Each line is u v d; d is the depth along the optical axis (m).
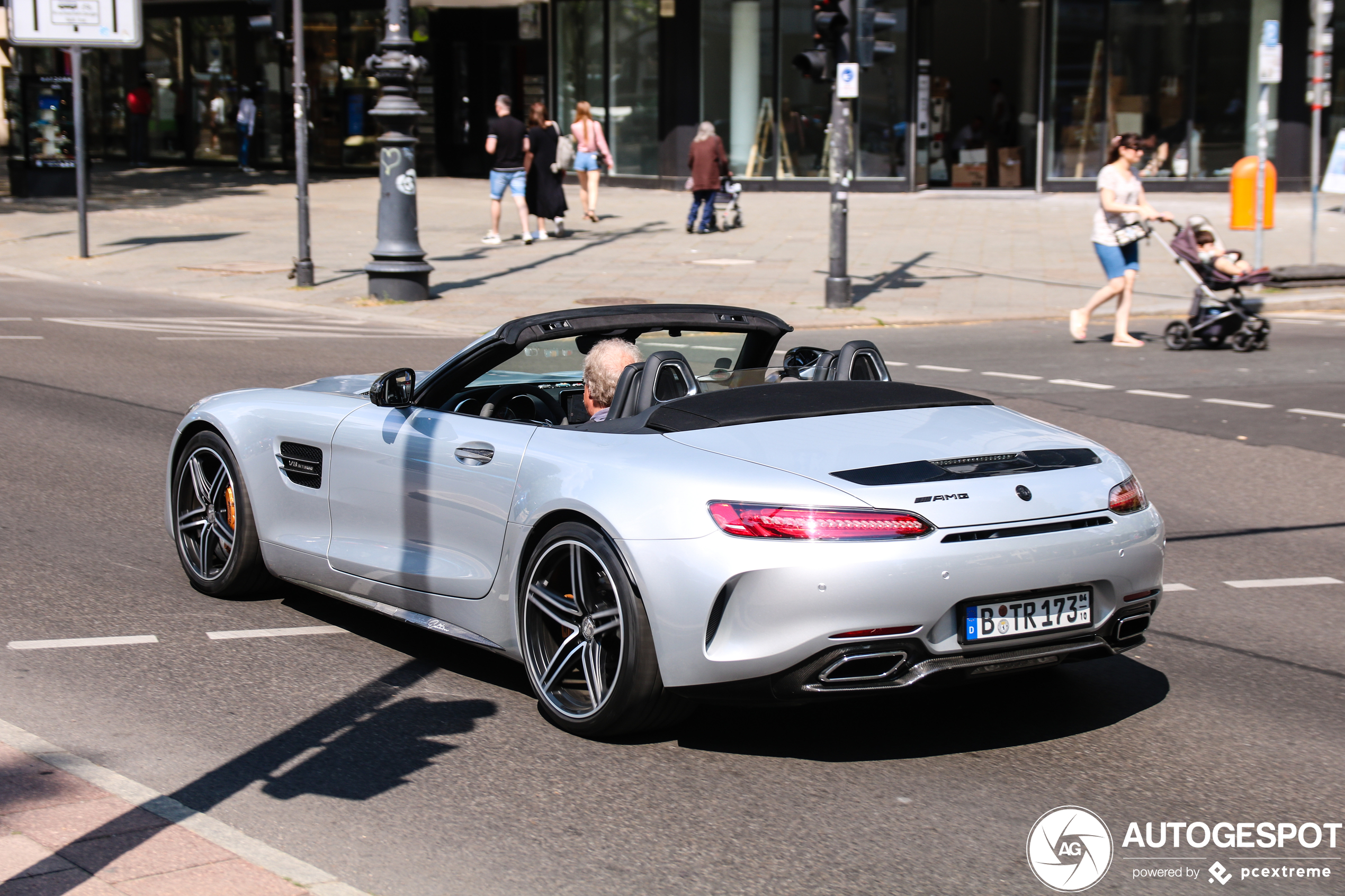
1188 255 13.69
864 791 4.12
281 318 16.08
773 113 29.17
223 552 6.05
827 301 16.58
